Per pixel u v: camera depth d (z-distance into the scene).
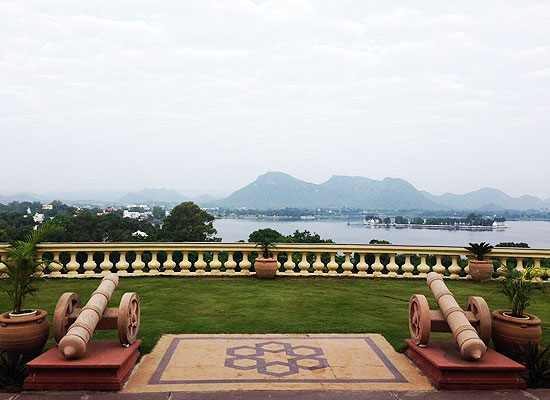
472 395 5.30
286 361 6.41
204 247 13.88
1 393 5.21
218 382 5.62
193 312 9.29
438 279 6.98
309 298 10.84
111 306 9.79
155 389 5.38
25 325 5.79
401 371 6.08
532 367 5.77
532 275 6.70
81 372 5.33
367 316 9.11
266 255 13.92
